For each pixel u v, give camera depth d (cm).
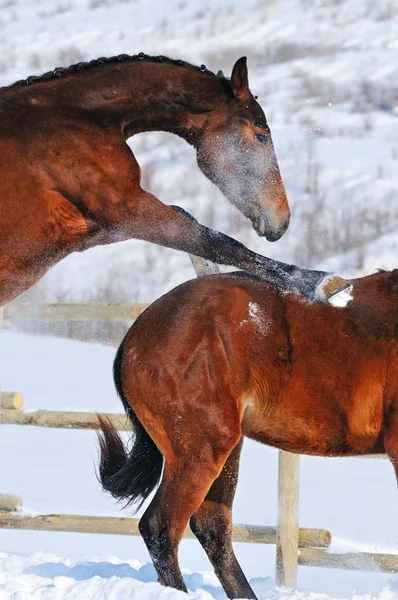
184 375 761
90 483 1195
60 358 1866
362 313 778
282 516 904
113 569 855
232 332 768
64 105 801
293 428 781
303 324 778
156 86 836
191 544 1074
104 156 792
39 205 785
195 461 757
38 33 6209
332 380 769
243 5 6762
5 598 704
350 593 885
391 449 760
